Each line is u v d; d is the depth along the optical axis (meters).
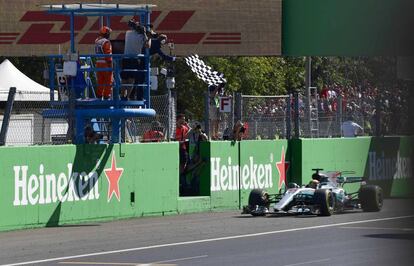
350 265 43.19
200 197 73.62
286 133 83.69
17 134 66.88
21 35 109.50
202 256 46.59
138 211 68.06
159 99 72.75
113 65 66.19
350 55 97.31
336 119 89.88
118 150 66.50
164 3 107.44
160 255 47.12
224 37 106.81
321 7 101.06
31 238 54.91
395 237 54.22
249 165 78.50
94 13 69.19
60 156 62.09
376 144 92.25
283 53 105.38
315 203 67.81
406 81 83.75
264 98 81.50
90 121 69.44
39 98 86.69
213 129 77.88
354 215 69.00
